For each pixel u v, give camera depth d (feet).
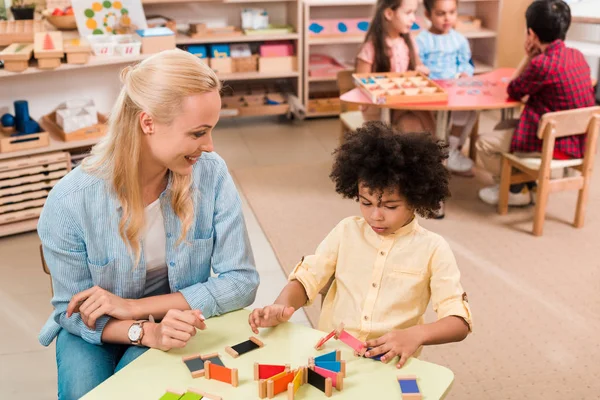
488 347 8.67
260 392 4.30
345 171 5.55
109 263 5.39
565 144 11.46
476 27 18.26
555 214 12.42
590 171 11.51
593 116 11.15
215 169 5.70
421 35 14.64
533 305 9.57
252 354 4.78
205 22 17.71
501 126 12.89
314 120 18.21
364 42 13.52
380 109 12.89
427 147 5.44
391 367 4.64
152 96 4.79
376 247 5.80
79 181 5.25
